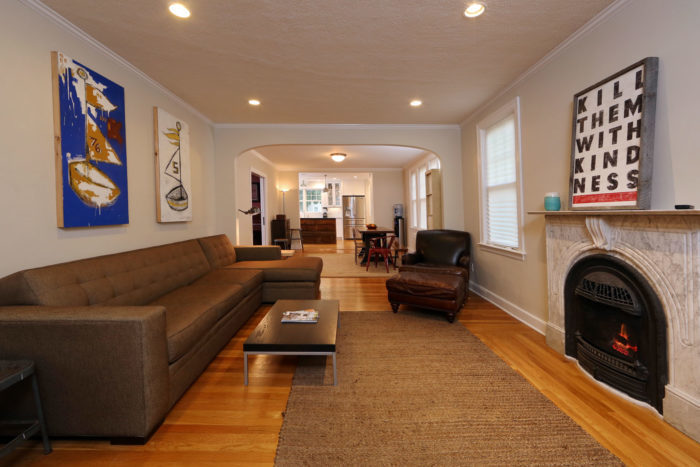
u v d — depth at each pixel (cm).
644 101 167
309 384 196
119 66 255
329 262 709
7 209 169
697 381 142
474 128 402
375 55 253
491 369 212
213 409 172
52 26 196
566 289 226
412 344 255
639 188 168
